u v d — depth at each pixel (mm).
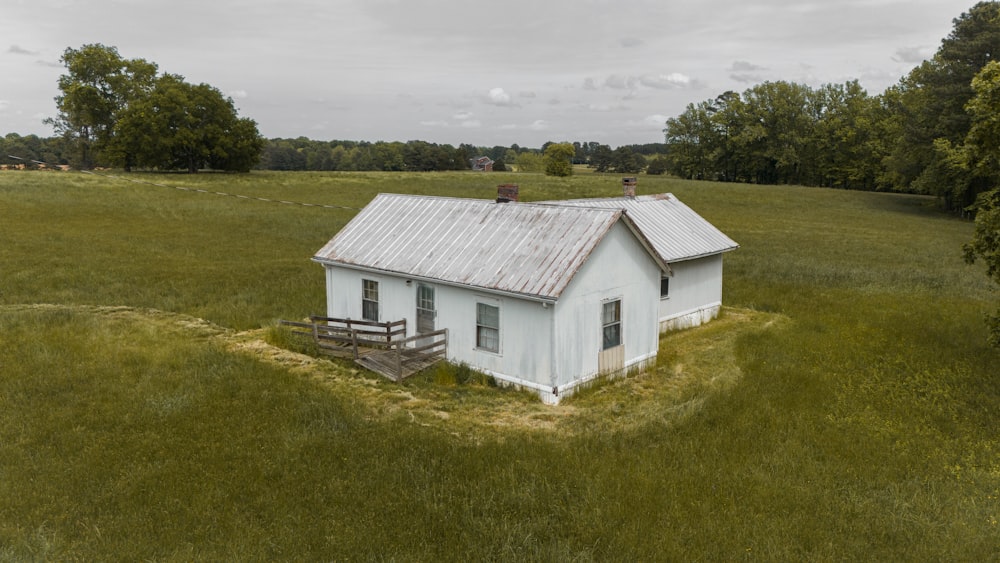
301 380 16250
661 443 13078
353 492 10914
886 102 93062
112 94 86750
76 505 10344
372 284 19453
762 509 10633
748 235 48469
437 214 20031
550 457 12258
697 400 15562
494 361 16578
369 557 9219
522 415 14766
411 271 17891
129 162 82250
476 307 16750
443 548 9516
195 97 83938
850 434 13641
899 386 16578
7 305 23391
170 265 31531
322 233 43500
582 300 16109
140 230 42375
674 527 10125
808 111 108250
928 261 37344
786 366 18062
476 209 19438
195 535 9633
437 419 14383
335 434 13062
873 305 25766
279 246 38469
